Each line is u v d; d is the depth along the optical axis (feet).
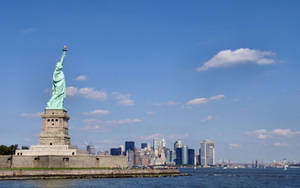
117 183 642.63
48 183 608.60
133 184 638.94
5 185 575.38
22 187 549.95
